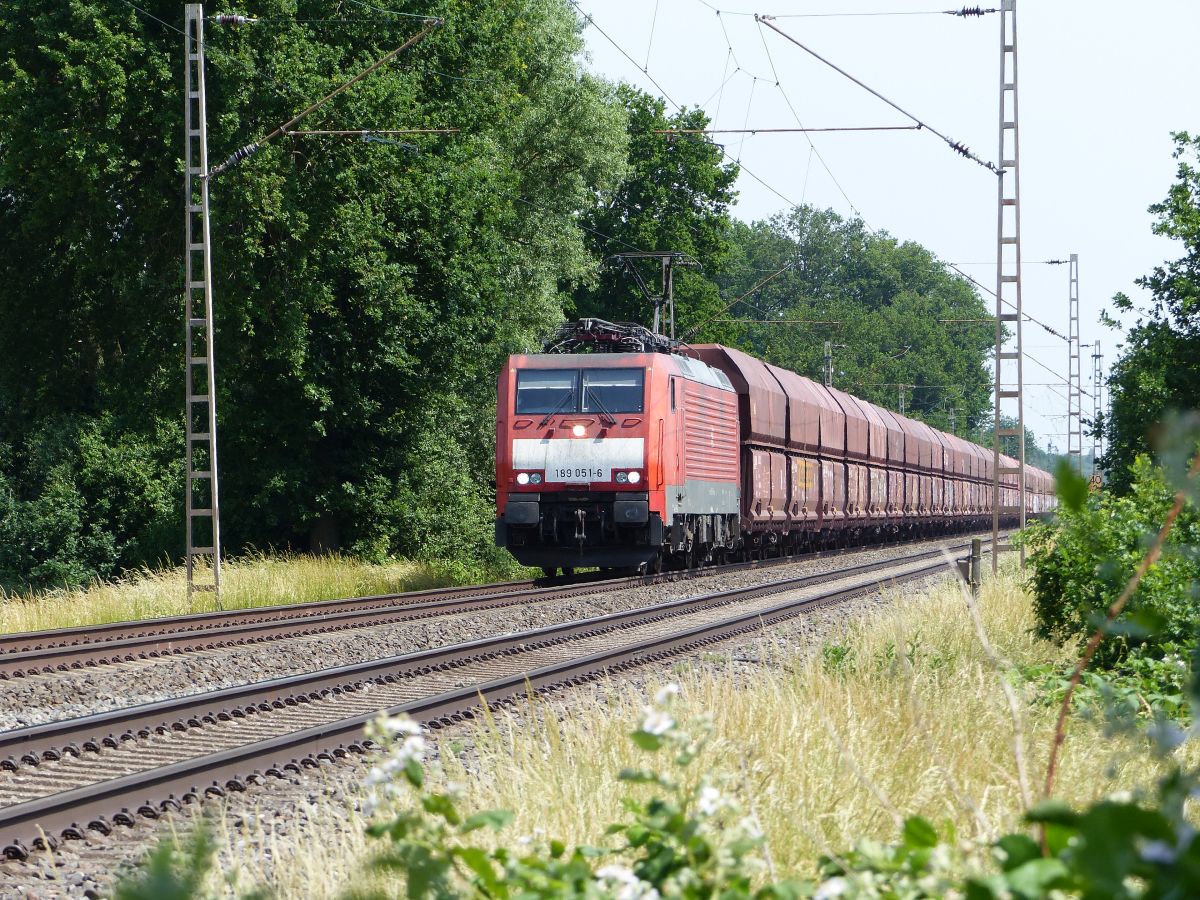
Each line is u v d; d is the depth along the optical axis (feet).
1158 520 100.58
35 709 103.35
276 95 247.91
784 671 99.81
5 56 258.98
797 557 343.87
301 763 78.48
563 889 29.12
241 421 296.30
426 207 278.87
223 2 248.93
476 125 299.38
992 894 20.68
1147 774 59.36
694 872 29.01
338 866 49.11
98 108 251.19
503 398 224.74
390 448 313.53
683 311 540.93
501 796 57.21
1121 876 16.69
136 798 67.41
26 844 59.36
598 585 214.90
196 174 207.72
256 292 265.54
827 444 365.20
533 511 220.43
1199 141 287.07
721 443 263.29
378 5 277.03
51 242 293.43
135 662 128.06
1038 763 60.64
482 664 124.67
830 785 54.29
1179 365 279.69
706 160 537.65
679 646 134.82
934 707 77.97
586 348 239.50
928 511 511.81
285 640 146.41
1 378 313.94
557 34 402.52
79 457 346.33
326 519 309.83
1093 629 100.42
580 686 109.19
